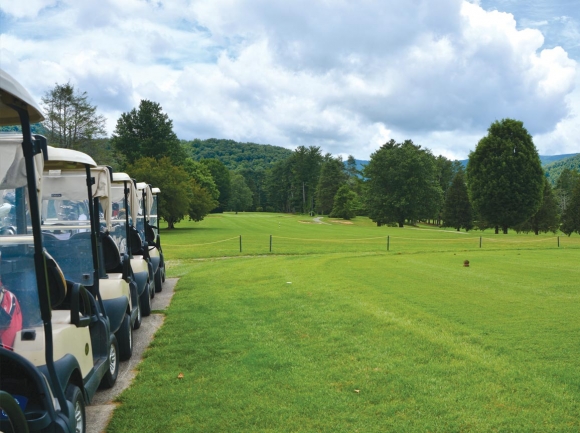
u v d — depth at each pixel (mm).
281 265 16750
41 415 3244
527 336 7020
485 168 54000
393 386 5254
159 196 46719
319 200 117812
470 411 4586
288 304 9742
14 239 3740
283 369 5965
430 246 27484
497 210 53812
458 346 6582
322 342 7027
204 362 6383
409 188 74188
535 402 4754
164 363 6414
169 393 5316
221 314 9203
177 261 20375
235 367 6113
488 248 25094
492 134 55125
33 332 3531
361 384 5359
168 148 68938
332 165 117625
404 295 10328
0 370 3301
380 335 7242
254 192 151625
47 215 6410
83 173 6223
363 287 11391
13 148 3367
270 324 8258
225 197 122062
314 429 4344
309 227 55750
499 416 4469
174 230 48219
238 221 70625
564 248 24469
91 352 4652
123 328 6594
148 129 68250
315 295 10539
